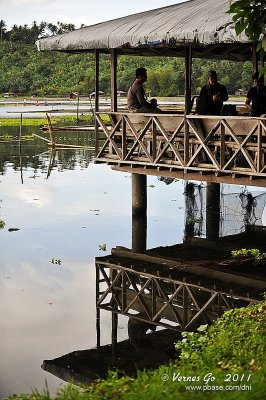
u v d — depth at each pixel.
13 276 12.06
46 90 63.91
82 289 11.48
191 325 9.95
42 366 8.48
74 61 66.38
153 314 10.48
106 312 10.51
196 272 12.35
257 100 13.61
